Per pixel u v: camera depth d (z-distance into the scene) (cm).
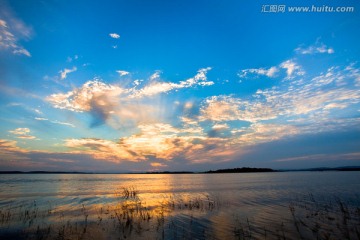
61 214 2136
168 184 6850
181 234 1466
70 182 8212
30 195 3812
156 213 2167
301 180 7144
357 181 6125
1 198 3388
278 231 1478
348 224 1620
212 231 1517
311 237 1353
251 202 2706
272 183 6041
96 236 1462
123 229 1612
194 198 3234
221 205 2536
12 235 1476
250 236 1388
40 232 1538
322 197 2973
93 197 3534
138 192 4319
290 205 2428
